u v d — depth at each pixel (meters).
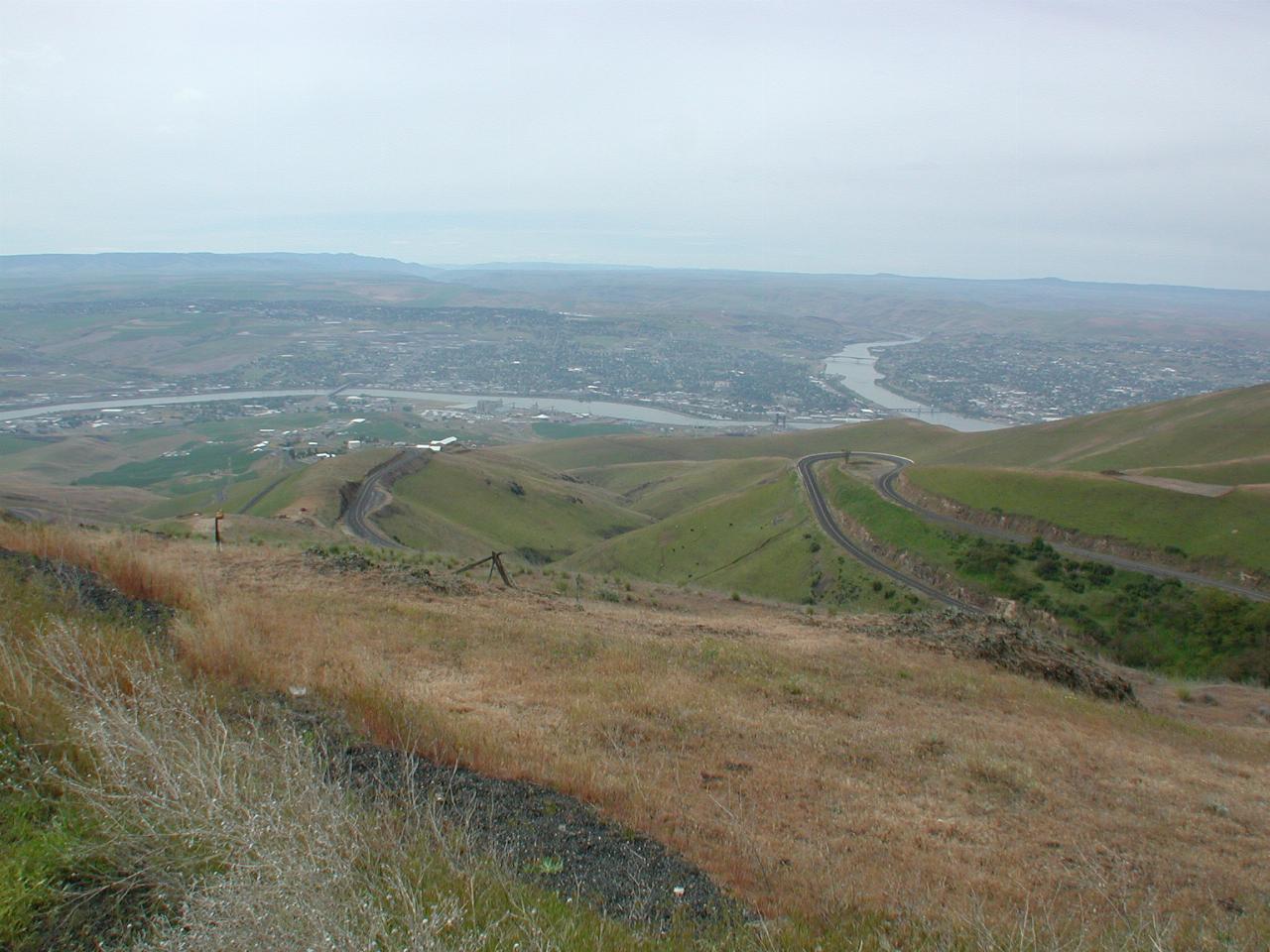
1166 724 17.03
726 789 8.85
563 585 28.11
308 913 3.81
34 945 4.04
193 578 13.15
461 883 5.01
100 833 4.78
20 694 6.04
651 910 5.56
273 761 5.82
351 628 13.74
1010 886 7.46
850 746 11.33
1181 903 7.68
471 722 9.27
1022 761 11.96
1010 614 37.56
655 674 13.62
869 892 6.67
